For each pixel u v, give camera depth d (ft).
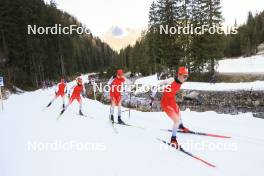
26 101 69.41
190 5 116.06
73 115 39.81
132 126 29.22
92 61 410.72
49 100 70.79
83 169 17.17
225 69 135.54
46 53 166.20
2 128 31.12
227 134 23.12
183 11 117.29
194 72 114.73
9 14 125.08
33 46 141.38
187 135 23.85
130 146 21.61
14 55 128.36
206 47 107.96
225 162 17.03
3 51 123.54
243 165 16.37
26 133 27.78
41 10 164.55
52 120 35.53
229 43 233.96
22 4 135.13
